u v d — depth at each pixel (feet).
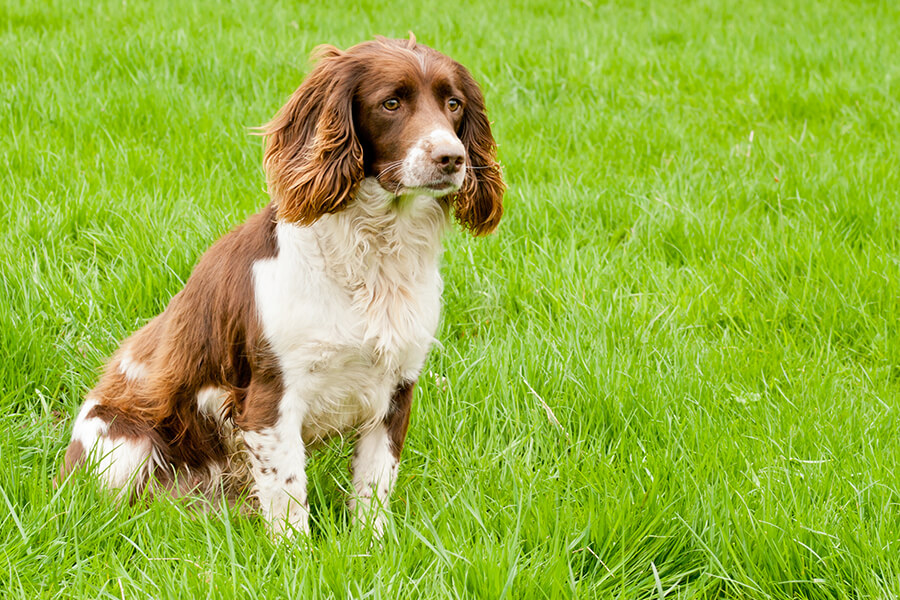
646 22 39.45
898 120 27.20
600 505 11.78
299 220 11.58
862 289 17.71
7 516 10.84
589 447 13.57
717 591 11.03
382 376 12.47
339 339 11.79
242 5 35.29
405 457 13.93
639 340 15.93
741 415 14.23
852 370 15.85
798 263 18.61
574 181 21.57
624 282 18.10
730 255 19.15
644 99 27.99
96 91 23.98
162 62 26.27
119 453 12.85
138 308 16.01
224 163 20.94
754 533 11.20
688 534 11.43
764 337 16.67
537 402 14.07
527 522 11.41
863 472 12.42
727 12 42.83
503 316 16.81
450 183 11.52
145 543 11.05
